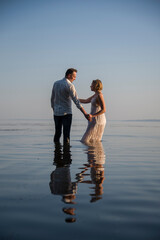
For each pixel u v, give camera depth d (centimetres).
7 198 131
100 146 389
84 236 91
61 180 171
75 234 92
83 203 123
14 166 224
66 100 437
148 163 241
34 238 89
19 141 471
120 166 225
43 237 90
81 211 113
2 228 97
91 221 103
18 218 106
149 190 147
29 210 114
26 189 149
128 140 502
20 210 114
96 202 125
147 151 332
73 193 140
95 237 90
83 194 138
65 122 443
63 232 93
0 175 187
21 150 337
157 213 111
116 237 90
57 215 108
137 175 188
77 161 251
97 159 264
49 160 257
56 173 194
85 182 165
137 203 124
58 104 441
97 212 112
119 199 130
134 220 103
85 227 97
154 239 88
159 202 125
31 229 96
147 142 461
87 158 270
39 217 106
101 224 100
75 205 120
